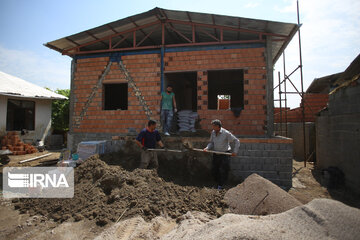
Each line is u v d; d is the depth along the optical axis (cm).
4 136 1175
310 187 565
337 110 634
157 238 286
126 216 341
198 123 743
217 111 736
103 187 415
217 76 1184
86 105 833
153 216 342
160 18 745
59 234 307
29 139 1329
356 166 522
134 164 542
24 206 402
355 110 530
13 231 319
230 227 235
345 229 217
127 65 807
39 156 1012
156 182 429
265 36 721
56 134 1573
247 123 714
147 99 783
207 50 749
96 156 536
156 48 789
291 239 208
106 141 625
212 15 662
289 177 533
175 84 1053
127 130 793
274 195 356
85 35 789
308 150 960
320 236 214
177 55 770
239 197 385
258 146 545
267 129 698
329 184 570
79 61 851
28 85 1456
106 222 328
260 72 710
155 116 773
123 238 288
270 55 706
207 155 551
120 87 1135
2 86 1237
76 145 827
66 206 381
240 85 1391
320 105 1183
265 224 239
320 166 770
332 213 239
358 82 522
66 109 1712
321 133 759
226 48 736
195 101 1369
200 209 363
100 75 829
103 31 788
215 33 791
